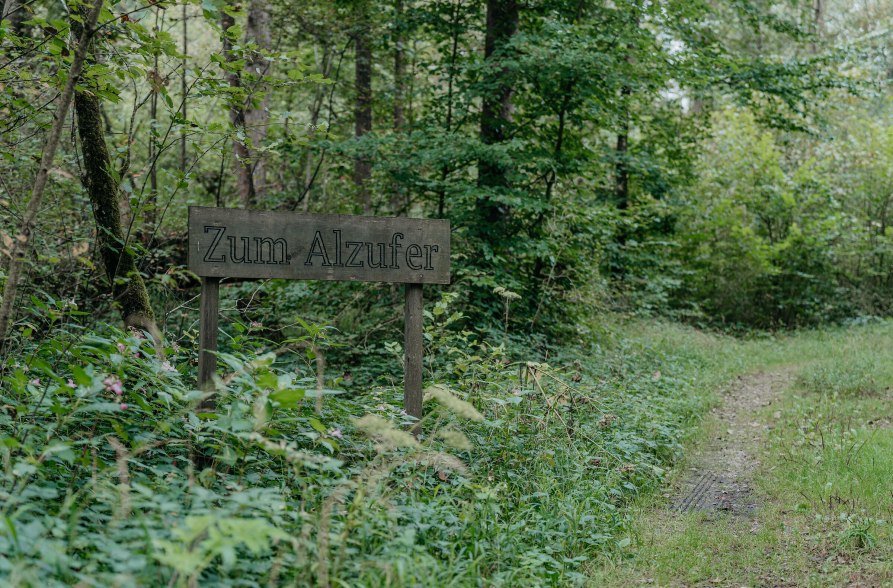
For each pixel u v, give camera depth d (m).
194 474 3.99
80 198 6.62
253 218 4.93
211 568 3.10
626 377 9.84
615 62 11.05
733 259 21.66
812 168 21.78
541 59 10.40
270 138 11.39
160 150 5.91
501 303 11.05
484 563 4.13
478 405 6.07
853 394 10.19
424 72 13.48
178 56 5.06
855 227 20.92
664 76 12.14
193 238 4.75
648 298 16.25
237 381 4.03
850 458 6.76
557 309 11.98
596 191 16.44
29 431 3.62
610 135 17.08
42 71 6.77
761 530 5.34
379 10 12.64
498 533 4.42
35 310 4.73
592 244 12.48
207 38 15.89
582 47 10.39
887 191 21.73
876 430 7.91
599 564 4.73
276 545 3.46
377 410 5.39
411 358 5.56
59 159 6.07
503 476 5.44
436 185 10.94
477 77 11.52
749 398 10.93
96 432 4.10
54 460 3.58
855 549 4.84
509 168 10.94
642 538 5.20
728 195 21.67
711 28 15.09
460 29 11.97
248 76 5.64
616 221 12.91
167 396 3.71
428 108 12.70
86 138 5.68
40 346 4.43
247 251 4.91
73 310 4.50
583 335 12.08
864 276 21.97
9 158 5.40
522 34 10.81
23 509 2.72
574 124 11.89
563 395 6.41
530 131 12.03
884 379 10.87
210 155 12.84
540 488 5.27
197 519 2.51
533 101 11.86
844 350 14.63
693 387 10.79
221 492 3.81
